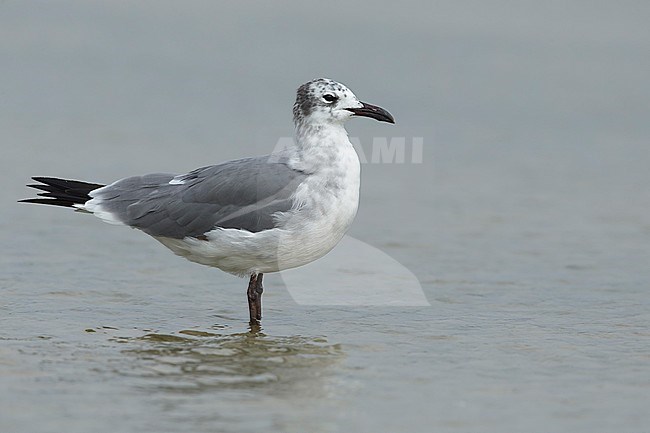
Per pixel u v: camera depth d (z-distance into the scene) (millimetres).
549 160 23438
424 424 9281
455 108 27672
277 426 9102
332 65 30969
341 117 12711
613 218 18781
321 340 11992
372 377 10609
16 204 18141
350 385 10328
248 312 13258
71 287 13945
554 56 33219
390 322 12812
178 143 23094
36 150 21984
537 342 11953
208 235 12641
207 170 13086
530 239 17203
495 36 34688
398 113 26516
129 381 10242
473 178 21625
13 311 12742
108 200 13391
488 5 37344
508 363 11156
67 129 23922
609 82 31047
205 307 13414
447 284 14562
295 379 10469
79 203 13508
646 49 34156
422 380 10531
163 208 12984
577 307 13523
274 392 10039
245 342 11859
